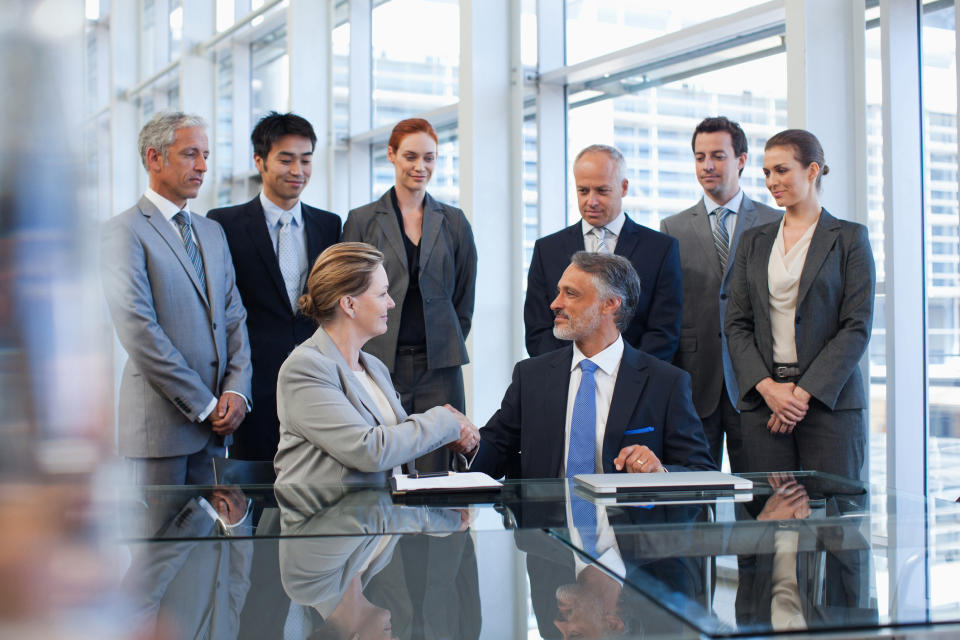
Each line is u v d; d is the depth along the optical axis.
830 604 1.04
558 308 2.69
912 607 1.02
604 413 2.64
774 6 4.02
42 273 0.14
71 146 0.15
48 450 0.14
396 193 3.87
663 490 1.91
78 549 0.15
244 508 1.66
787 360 3.14
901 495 1.82
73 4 0.15
